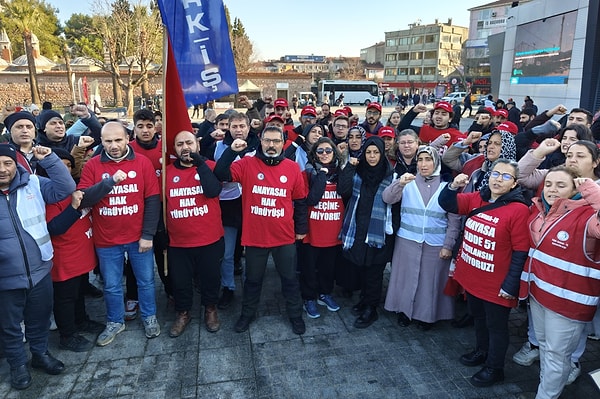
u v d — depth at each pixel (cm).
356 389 300
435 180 354
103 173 332
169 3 336
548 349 265
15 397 292
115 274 351
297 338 364
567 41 1409
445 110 516
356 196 374
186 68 354
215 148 464
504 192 292
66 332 343
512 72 1778
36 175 319
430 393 297
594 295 252
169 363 329
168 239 358
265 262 367
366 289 386
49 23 4359
